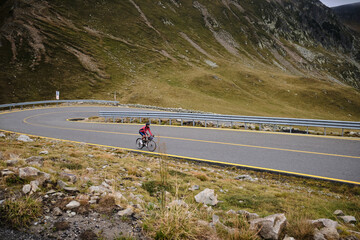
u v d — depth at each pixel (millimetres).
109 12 139250
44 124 24812
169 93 84250
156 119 25453
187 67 118312
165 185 6719
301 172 9109
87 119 31906
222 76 113250
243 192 7000
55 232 3160
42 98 68062
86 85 80688
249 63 155125
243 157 11273
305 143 13867
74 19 119250
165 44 135250
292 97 97688
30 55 84000
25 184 4504
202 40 161000
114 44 115500
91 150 11906
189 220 3404
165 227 3230
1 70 73375
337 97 98188
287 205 5863
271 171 9375
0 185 4371
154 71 106312
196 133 17531
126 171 8289
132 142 15039
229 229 3480
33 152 9578
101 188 4996
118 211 3914
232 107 77750
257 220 3584
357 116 87688
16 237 2980
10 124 24297
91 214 3734
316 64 196125
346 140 14578
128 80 91875
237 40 182875
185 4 195625
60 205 3900
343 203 6227
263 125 24375
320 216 5223
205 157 11359
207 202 5391
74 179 5469
